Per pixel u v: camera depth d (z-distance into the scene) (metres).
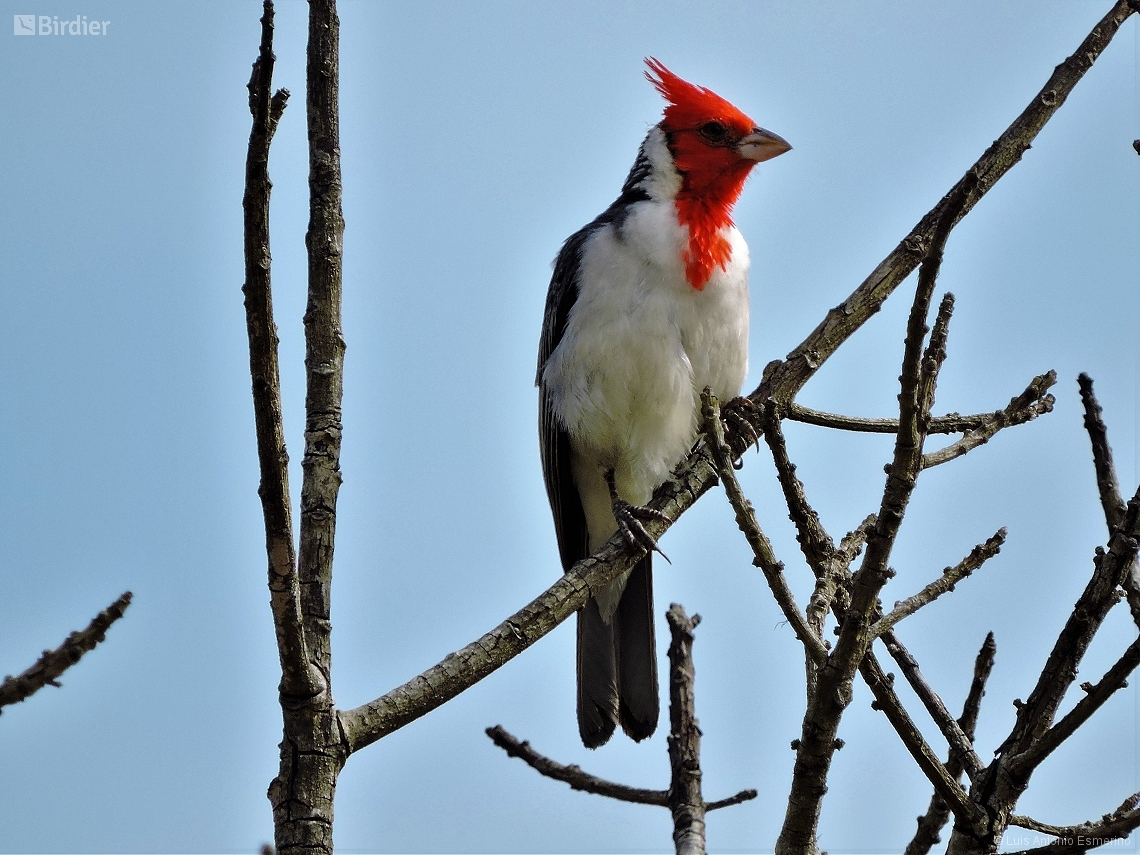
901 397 6.13
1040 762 6.91
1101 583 7.18
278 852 6.27
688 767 8.62
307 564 6.66
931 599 6.98
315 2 6.92
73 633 5.11
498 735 8.77
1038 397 8.88
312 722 6.42
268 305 5.79
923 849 7.74
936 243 5.98
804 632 6.47
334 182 6.93
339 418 6.91
